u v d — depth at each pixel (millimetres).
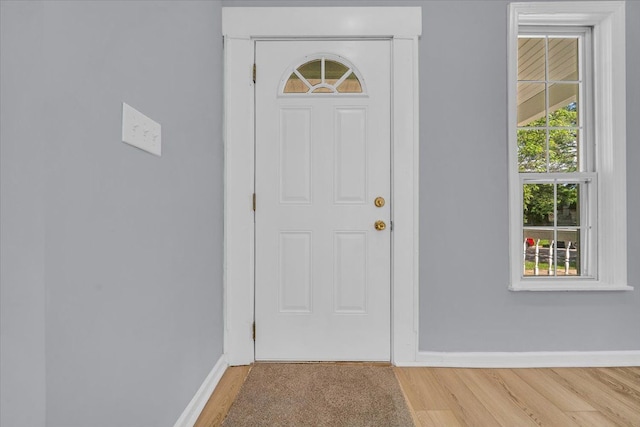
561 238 2213
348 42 2117
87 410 865
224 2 2080
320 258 2119
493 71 2092
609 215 2115
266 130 2123
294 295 2123
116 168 990
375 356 2109
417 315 2074
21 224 735
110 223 962
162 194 1281
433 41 2092
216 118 1958
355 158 2119
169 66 1346
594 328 2092
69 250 808
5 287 738
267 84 2125
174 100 1392
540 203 2209
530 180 2195
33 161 735
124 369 1028
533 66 2219
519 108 2217
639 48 2109
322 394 1743
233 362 2074
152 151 1192
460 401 1680
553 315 2092
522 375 1957
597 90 2162
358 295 2117
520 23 2156
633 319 2100
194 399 1574
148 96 1179
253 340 2119
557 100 2230
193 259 1589
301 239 2127
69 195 808
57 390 769
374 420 1528
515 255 2078
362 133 2119
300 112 2125
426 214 2086
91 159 883
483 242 2084
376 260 2111
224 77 2078
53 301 758
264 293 2125
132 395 1070
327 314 2119
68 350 803
